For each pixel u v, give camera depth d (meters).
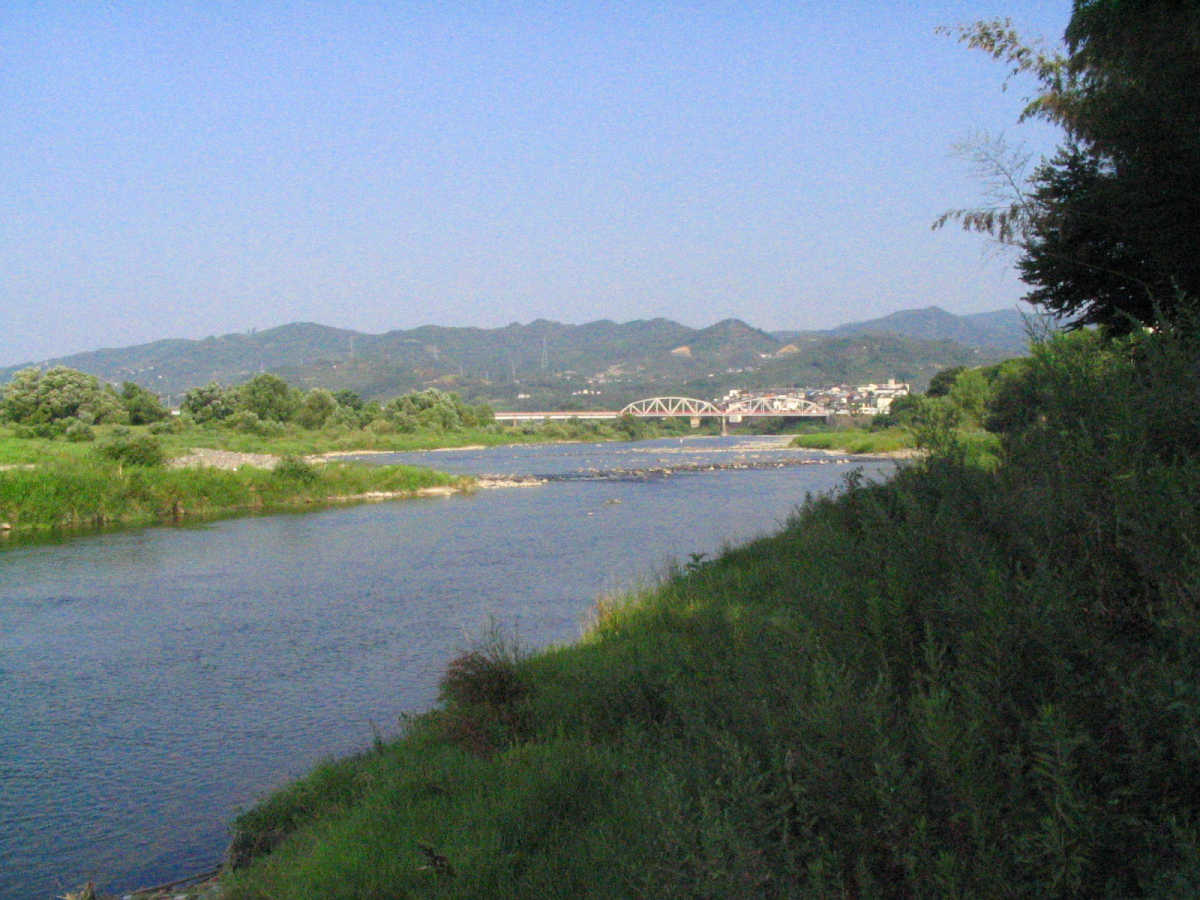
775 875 3.01
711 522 32.22
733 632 8.16
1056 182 12.51
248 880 6.23
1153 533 3.40
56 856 7.88
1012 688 3.30
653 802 3.83
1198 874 2.38
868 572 4.74
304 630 16.44
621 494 45.66
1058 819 2.73
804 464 70.56
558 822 5.71
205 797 9.09
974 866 2.82
